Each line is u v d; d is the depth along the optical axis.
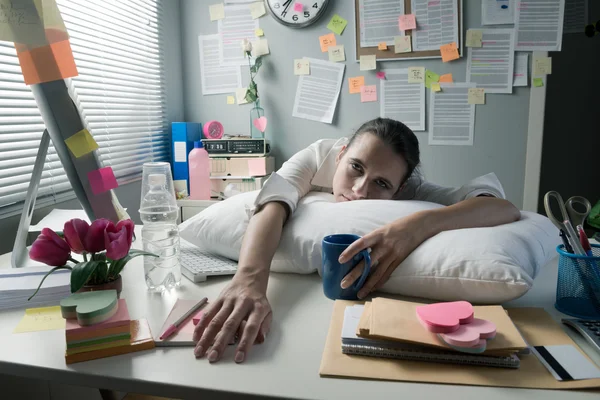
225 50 2.66
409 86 2.45
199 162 2.45
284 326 0.65
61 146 0.89
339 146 1.30
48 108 0.85
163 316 0.67
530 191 2.39
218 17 2.64
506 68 2.34
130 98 2.23
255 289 0.70
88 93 1.91
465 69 2.38
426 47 2.40
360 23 2.46
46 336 0.62
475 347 0.51
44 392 1.12
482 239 0.74
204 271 0.84
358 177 1.08
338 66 2.52
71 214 1.27
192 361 0.55
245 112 2.69
